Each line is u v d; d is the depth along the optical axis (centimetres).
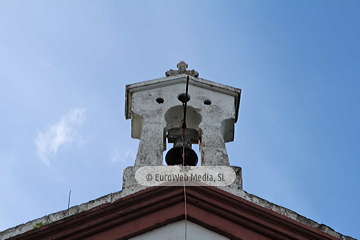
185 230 1108
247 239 1107
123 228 1112
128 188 1169
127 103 1409
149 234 1109
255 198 1173
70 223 1112
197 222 1124
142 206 1132
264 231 1120
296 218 1155
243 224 1124
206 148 1303
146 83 1409
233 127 1406
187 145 1367
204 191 1156
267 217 1132
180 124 1409
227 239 1109
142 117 1359
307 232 1128
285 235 1122
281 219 1131
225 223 1123
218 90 1428
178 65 1488
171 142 1409
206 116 1372
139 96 1400
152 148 1293
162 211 1136
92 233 1107
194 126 1419
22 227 1130
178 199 1148
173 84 1427
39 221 1136
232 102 1414
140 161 1265
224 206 1139
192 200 1148
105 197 1155
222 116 1379
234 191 1182
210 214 1134
